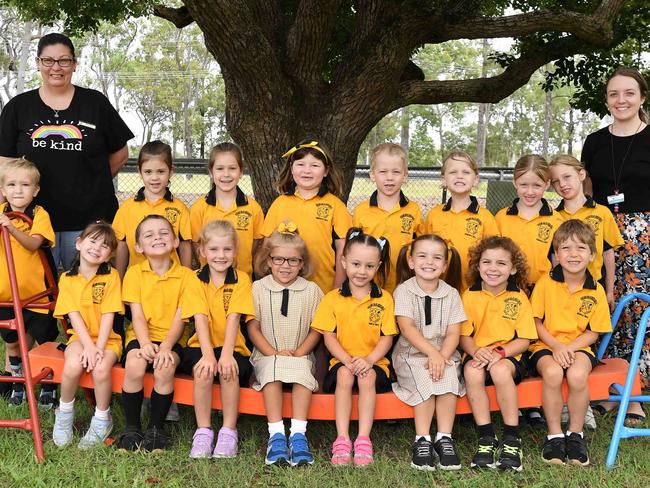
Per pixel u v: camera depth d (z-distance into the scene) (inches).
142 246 152.1
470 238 169.6
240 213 175.3
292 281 156.3
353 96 241.3
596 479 131.2
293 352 152.5
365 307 151.2
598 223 166.9
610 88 169.9
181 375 148.5
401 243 171.2
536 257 169.0
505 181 357.7
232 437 141.3
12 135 178.7
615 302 173.8
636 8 283.7
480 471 135.8
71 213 179.3
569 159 169.0
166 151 173.2
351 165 250.5
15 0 345.4
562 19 230.8
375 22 243.1
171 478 129.8
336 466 136.1
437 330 150.5
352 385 144.0
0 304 155.5
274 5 247.8
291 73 236.8
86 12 329.7
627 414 163.6
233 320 150.2
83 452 139.7
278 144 236.2
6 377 143.9
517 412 142.6
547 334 153.4
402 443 149.3
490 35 240.2
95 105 181.0
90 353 145.6
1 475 129.3
